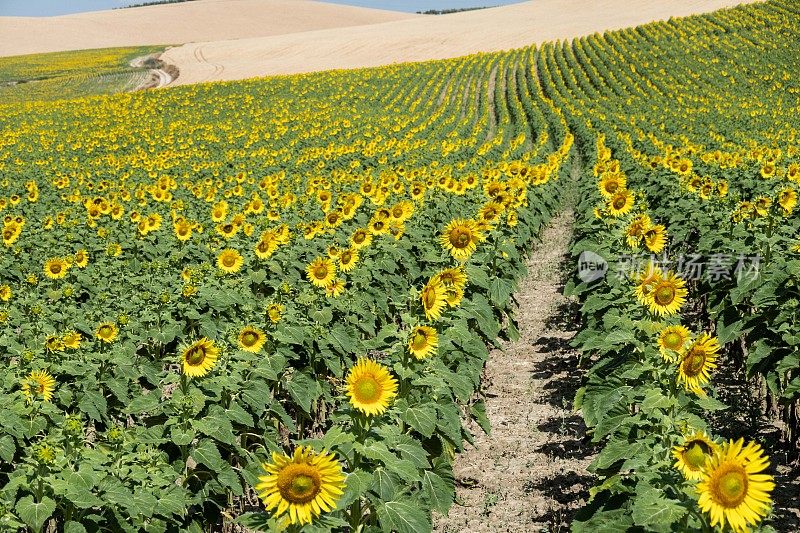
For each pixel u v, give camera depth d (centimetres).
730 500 333
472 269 895
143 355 997
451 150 3027
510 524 670
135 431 580
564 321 1262
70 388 770
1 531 436
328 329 857
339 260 975
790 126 3291
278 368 739
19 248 1544
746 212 1080
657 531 394
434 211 1428
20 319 1059
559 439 833
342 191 1888
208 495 587
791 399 723
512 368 1077
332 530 446
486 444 841
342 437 472
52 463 464
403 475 461
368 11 17675
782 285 813
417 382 591
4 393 716
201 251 1424
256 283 1173
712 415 848
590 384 722
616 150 2777
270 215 1511
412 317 639
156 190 1953
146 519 509
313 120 4731
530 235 1466
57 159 3519
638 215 1210
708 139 2900
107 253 1423
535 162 2327
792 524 619
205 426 580
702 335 509
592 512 529
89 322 1020
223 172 2934
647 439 512
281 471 354
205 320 985
